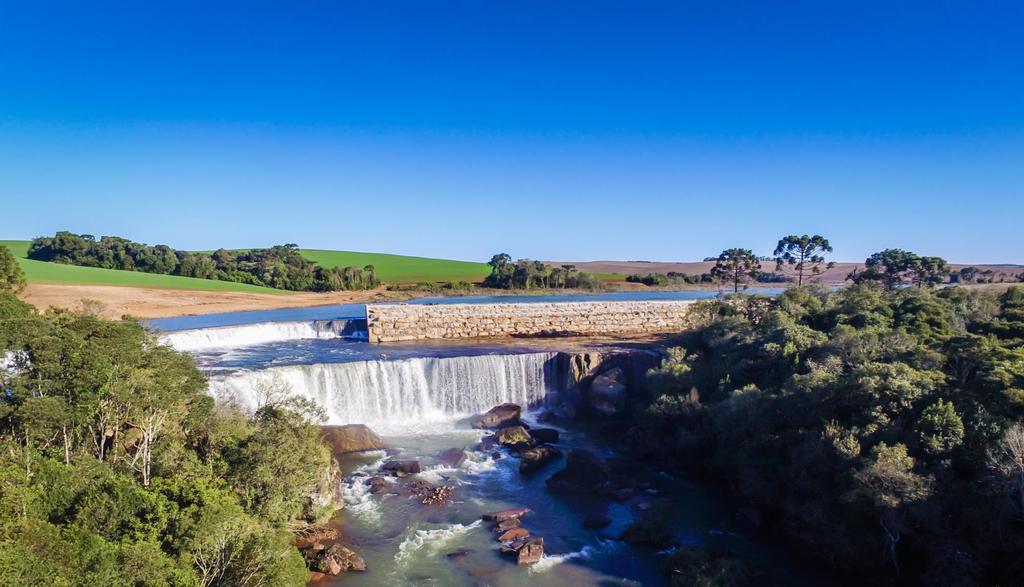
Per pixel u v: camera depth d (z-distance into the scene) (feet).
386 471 168.66
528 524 141.18
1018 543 98.43
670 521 141.38
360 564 121.29
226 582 88.12
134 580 75.25
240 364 227.20
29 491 82.79
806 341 177.17
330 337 312.71
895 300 236.22
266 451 115.24
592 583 117.60
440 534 135.54
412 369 222.48
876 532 113.09
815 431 128.67
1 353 105.19
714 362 202.80
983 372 127.65
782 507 132.77
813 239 437.58
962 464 110.32
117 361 114.83
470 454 182.29
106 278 477.77
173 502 92.58
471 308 322.55
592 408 222.69
